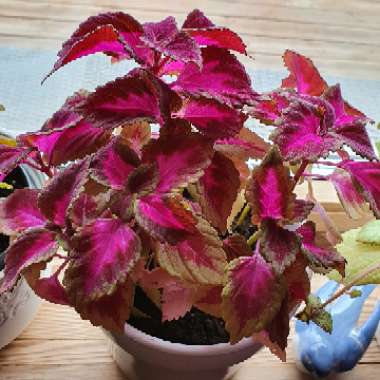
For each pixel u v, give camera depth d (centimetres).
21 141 69
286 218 62
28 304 83
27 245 65
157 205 59
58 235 63
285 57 73
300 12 107
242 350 69
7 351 88
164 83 59
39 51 100
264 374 90
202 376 77
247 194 62
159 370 77
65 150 66
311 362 87
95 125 59
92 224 60
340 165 67
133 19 61
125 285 60
